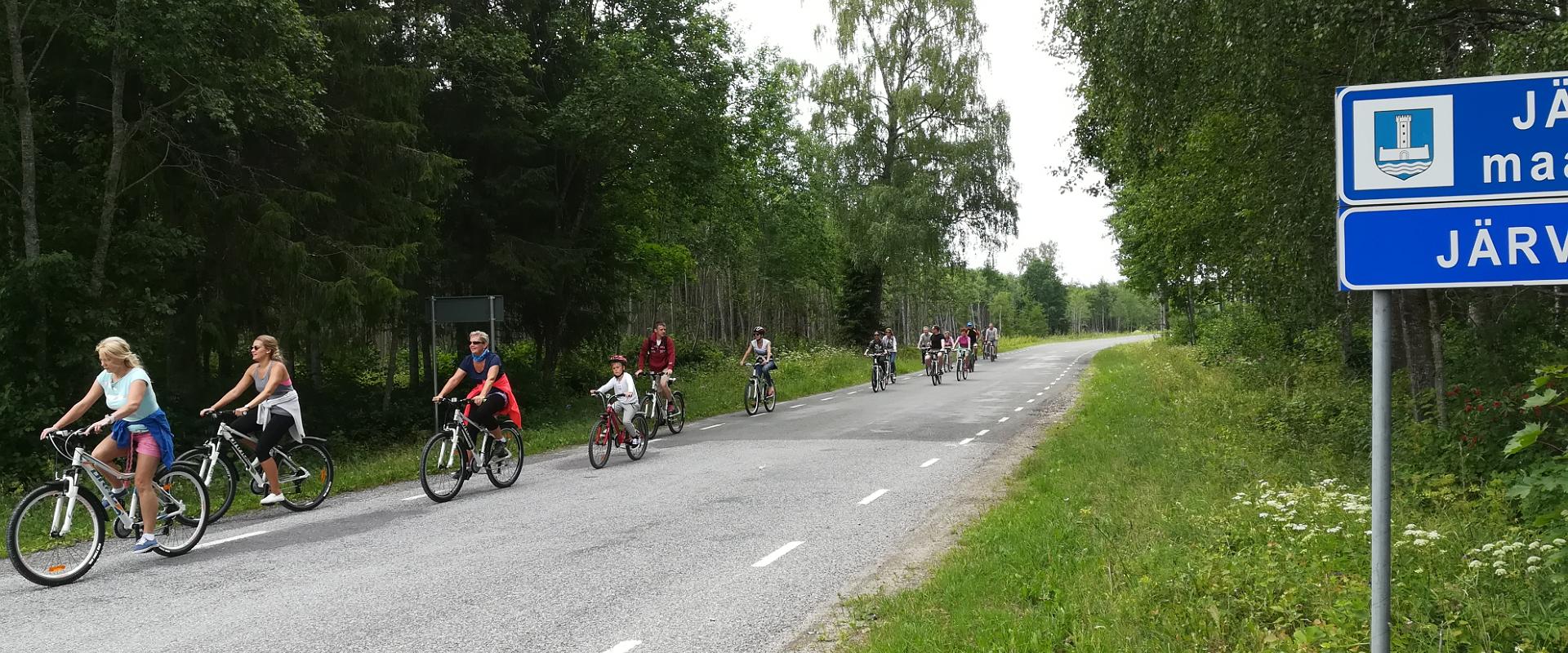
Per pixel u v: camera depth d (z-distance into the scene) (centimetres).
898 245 3259
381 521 816
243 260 1409
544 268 1977
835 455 1170
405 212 1581
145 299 1255
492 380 969
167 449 691
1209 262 1369
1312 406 1229
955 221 3403
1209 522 623
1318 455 952
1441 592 428
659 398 1456
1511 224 264
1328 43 822
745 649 468
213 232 1409
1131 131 1068
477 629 504
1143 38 955
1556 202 262
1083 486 843
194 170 1372
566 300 2161
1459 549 510
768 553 665
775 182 3550
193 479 725
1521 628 387
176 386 1478
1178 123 1007
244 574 632
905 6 3347
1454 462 764
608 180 2261
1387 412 267
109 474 666
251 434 859
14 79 1154
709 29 2088
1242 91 897
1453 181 268
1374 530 268
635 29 2044
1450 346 1139
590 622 513
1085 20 1062
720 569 622
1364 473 841
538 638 487
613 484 987
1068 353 4562
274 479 859
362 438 1688
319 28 1448
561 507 859
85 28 1128
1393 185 272
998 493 888
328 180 1485
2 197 1210
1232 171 1068
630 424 1155
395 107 1580
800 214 4125
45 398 1155
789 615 521
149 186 1293
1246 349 2322
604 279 2258
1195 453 991
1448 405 937
